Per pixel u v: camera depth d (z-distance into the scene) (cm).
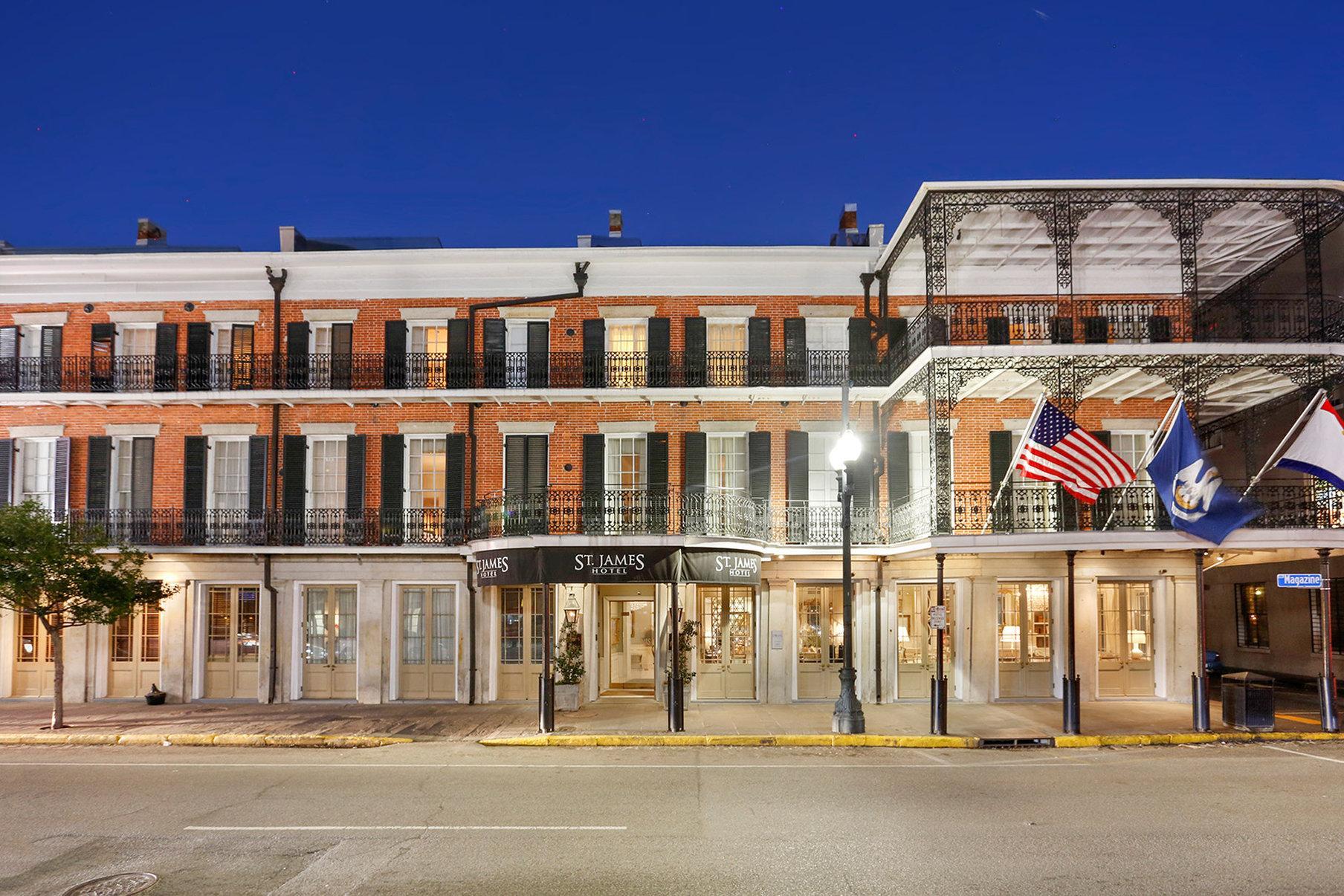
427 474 2086
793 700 1992
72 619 1727
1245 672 1633
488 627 2009
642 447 2067
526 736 1558
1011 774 1243
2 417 2102
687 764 1328
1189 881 776
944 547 1656
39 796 1134
